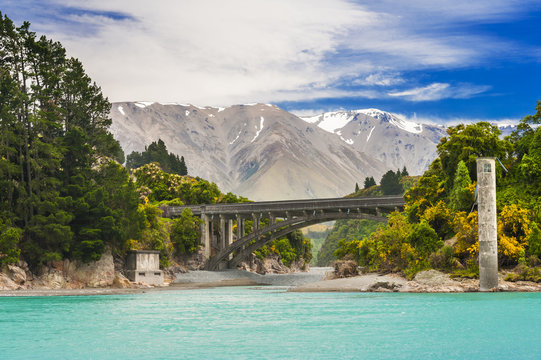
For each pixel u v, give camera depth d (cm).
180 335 4447
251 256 17888
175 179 19350
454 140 10538
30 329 4819
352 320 5178
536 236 8844
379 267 10362
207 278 14188
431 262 9212
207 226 15988
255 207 15162
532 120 11031
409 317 5338
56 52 12688
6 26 11262
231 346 3972
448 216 9944
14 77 11394
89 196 11200
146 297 8731
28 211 10719
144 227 12425
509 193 9806
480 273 8025
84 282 10912
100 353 3772
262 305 6806
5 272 9750
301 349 3853
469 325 4831
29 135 11112
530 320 5097
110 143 13288
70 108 12850
